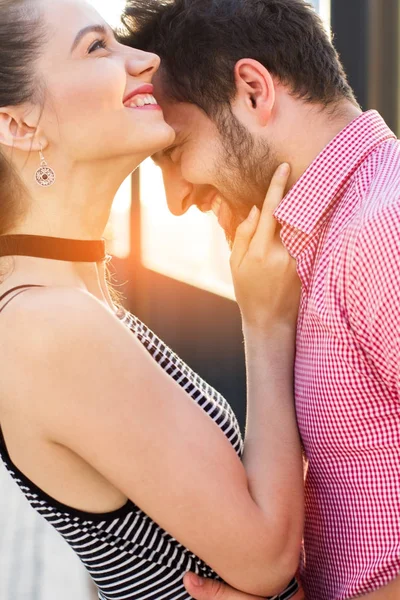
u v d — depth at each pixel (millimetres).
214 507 1661
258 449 1796
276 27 1884
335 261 1650
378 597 1722
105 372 1633
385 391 1664
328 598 1828
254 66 1873
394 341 1560
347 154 1814
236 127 1916
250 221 1906
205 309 5797
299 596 1884
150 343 1967
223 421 1942
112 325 1688
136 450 1631
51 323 1641
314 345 1760
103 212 1919
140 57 1897
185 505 1651
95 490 1719
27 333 1646
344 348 1671
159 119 1879
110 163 1862
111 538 1762
